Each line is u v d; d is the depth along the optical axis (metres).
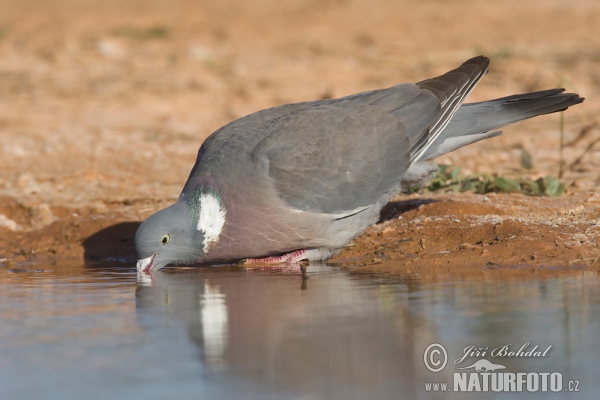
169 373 6.71
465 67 12.17
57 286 10.20
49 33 35.25
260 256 11.51
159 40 33.59
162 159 18.12
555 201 12.55
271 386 6.41
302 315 8.21
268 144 11.00
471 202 12.37
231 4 42.31
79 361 7.03
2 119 22.61
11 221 14.05
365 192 11.27
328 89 24.22
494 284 9.24
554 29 33.44
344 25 36.53
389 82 24.78
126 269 11.55
